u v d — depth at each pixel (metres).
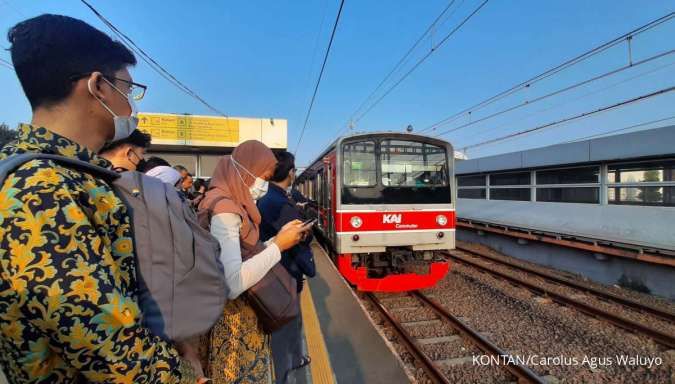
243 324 1.61
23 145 0.77
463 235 12.67
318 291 5.24
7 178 0.68
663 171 6.88
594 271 7.19
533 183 10.45
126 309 0.73
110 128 0.97
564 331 4.30
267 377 1.70
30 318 0.65
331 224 6.10
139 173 0.99
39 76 0.82
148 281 0.87
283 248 1.69
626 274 6.54
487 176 12.96
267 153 1.76
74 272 0.66
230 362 1.50
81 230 0.71
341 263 5.37
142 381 0.74
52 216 0.67
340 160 5.31
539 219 9.38
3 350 0.71
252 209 1.65
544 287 6.32
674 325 4.59
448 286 6.30
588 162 8.32
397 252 5.48
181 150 12.70
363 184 5.36
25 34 0.82
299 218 2.58
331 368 2.86
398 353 3.77
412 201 5.48
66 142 0.83
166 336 0.87
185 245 0.92
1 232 0.65
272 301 1.65
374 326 3.97
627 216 7.25
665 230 6.25
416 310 5.07
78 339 0.66
